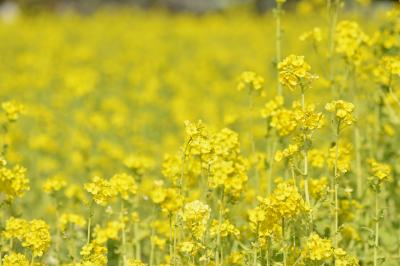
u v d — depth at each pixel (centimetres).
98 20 2712
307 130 460
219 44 2062
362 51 638
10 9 3359
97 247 471
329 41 639
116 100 1213
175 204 490
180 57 1883
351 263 442
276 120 536
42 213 726
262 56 1744
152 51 1917
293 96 1101
